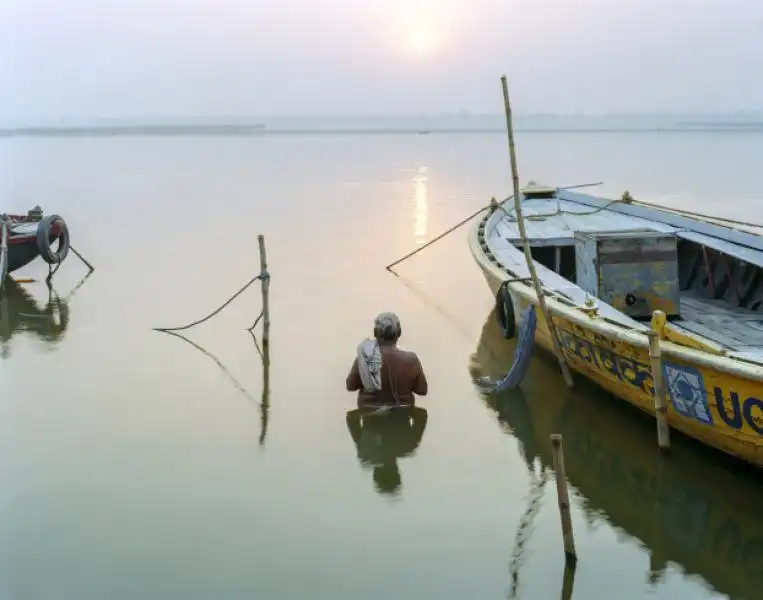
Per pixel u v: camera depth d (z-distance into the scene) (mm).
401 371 9578
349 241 20891
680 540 6820
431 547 6676
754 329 9781
